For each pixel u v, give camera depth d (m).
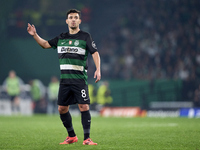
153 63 100.31
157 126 42.22
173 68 96.75
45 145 23.66
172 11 111.88
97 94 89.12
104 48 112.38
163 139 27.44
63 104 24.31
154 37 107.25
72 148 21.55
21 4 116.00
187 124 45.88
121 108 81.62
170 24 109.12
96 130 36.91
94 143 23.67
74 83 23.86
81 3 121.06
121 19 117.44
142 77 98.50
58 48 24.36
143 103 88.62
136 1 119.50
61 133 33.12
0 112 85.31
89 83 98.69
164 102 87.56
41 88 96.62
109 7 123.00
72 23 23.88
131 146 22.77
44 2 117.44
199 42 101.69
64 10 118.31
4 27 107.44
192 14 108.94
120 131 35.50
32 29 24.84
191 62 95.38
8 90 84.44
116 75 101.44
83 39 24.02
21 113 87.31
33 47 105.69
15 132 34.12
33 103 92.75
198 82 87.25
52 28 114.50
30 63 105.25
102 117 72.19
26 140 27.02
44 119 60.75
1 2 106.88
